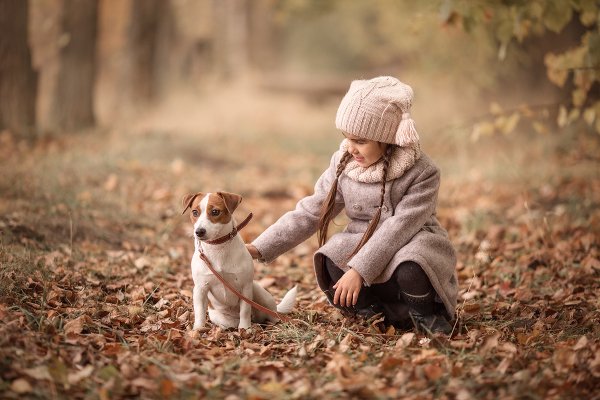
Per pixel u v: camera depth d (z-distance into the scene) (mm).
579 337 5008
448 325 5160
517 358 4496
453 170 12523
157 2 22766
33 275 5906
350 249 5211
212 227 4914
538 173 11125
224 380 4266
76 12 16438
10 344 4262
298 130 21578
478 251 7734
